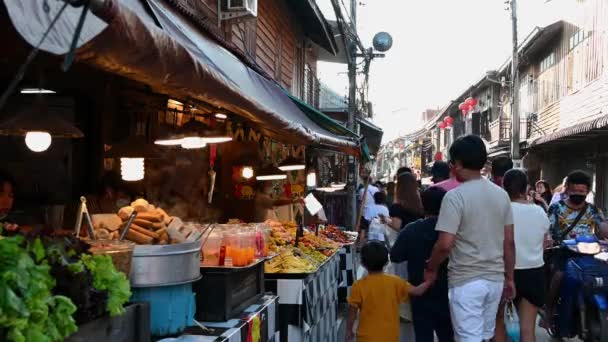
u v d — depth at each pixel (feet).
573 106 70.59
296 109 31.76
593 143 63.31
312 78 73.00
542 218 18.94
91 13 7.90
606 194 60.80
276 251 21.68
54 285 8.32
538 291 18.78
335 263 27.86
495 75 104.06
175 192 27.27
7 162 21.40
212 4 33.99
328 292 24.85
